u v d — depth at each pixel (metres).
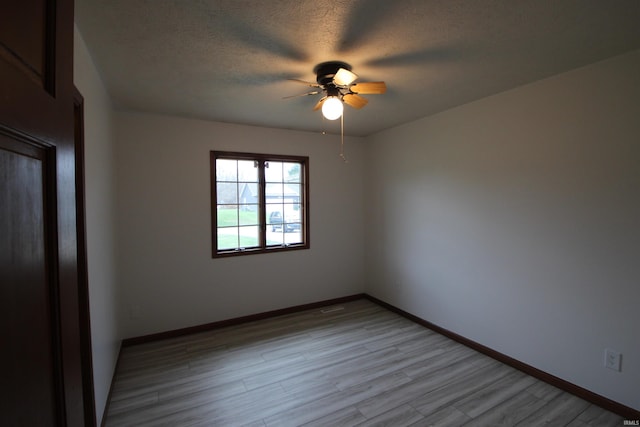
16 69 0.55
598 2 1.48
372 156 4.44
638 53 1.96
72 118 0.80
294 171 4.16
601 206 2.15
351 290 4.59
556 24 1.67
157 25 1.63
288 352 3.02
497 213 2.82
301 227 4.23
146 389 2.42
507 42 1.86
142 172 3.22
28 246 0.61
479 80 2.45
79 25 1.61
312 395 2.34
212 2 1.45
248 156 3.76
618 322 2.09
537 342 2.54
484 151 2.91
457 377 2.57
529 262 2.59
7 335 0.54
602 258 2.16
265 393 2.37
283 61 2.07
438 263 3.44
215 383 2.50
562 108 2.33
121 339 3.10
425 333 3.44
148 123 3.24
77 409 0.80
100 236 2.19
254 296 3.84
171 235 3.37
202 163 3.50
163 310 3.34
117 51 1.91
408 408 2.18
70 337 0.77
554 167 2.40
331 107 2.20
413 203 3.76
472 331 3.08
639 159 1.97
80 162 1.67
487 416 2.09
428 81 2.46
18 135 0.56
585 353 2.26
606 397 2.15
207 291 3.56
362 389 2.41
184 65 2.12
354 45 1.87
